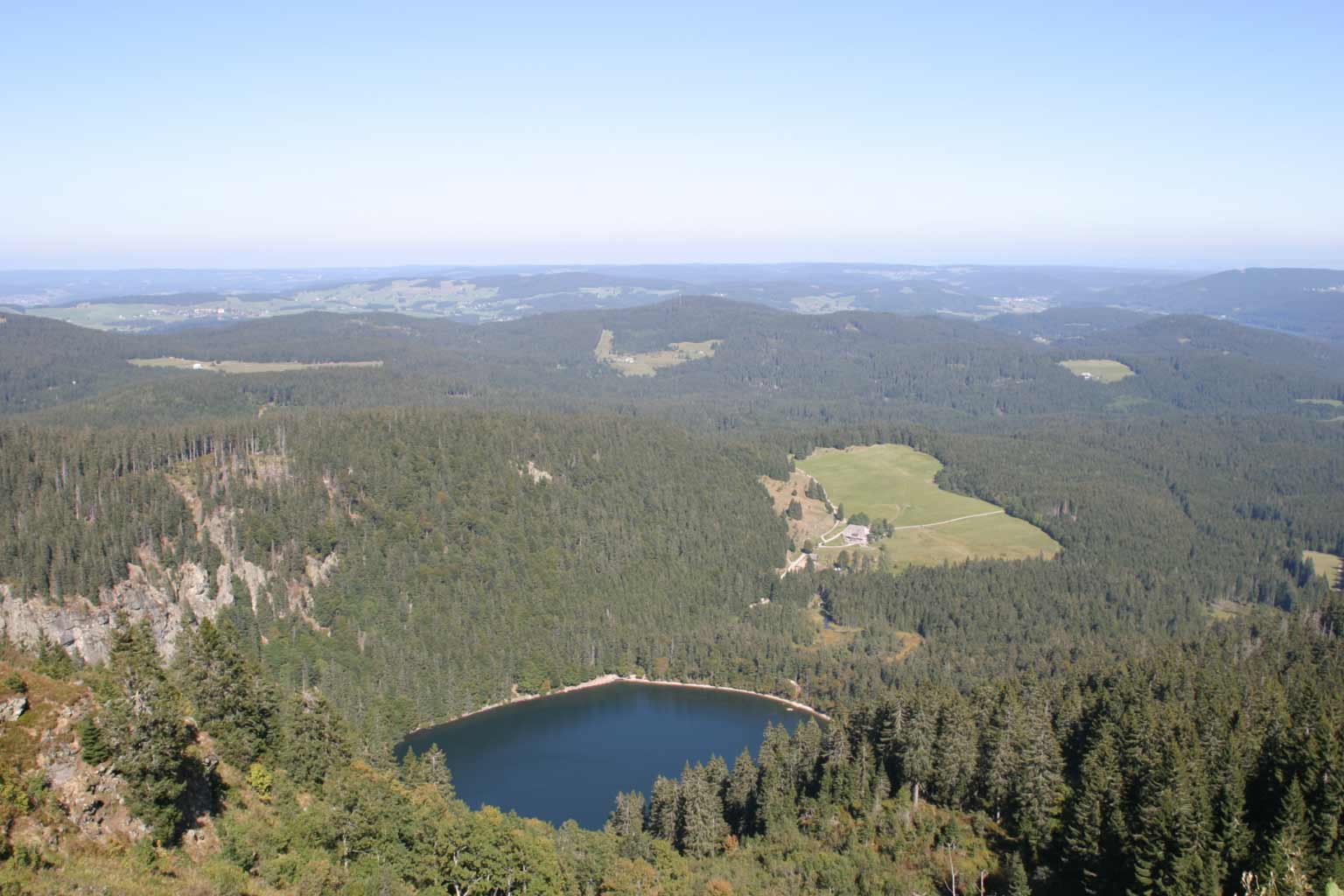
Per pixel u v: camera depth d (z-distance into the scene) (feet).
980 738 483.92
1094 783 401.49
